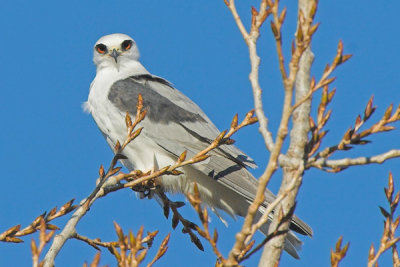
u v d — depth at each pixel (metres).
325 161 5.39
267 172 4.93
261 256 5.83
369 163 5.23
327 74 5.11
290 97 4.86
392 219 6.08
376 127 5.59
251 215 4.99
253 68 5.77
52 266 6.57
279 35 5.00
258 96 5.64
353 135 5.62
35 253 5.20
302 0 5.94
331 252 5.64
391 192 6.19
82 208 7.16
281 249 5.77
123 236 5.73
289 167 5.66
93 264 5.28
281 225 5.69
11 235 7.05
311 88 5.09
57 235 6.84
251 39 5.92
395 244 6.21
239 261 5.36
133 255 5.66
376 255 5.94
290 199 5.67
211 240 5.32
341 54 5.14
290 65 4.88
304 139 5.79
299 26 4.88
